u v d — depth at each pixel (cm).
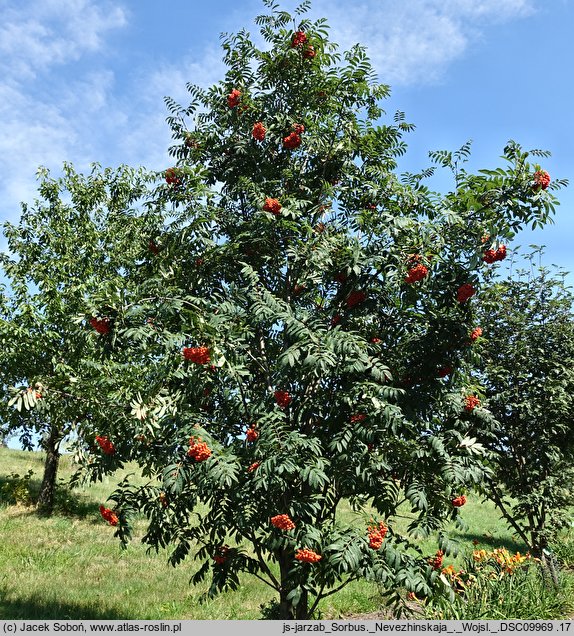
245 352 515
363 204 570
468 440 504
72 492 1252
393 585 438
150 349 489
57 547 909
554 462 826
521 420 834
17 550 868
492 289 632
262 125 567
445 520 510
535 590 715
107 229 1220
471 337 512
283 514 444
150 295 490
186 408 483
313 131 575
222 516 489
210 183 618
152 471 523
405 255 488
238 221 566
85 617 628
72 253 1164
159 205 562
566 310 875
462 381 546
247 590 779
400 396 501
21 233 1163
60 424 933
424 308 523
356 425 448
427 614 617
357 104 628
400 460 502
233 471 417
